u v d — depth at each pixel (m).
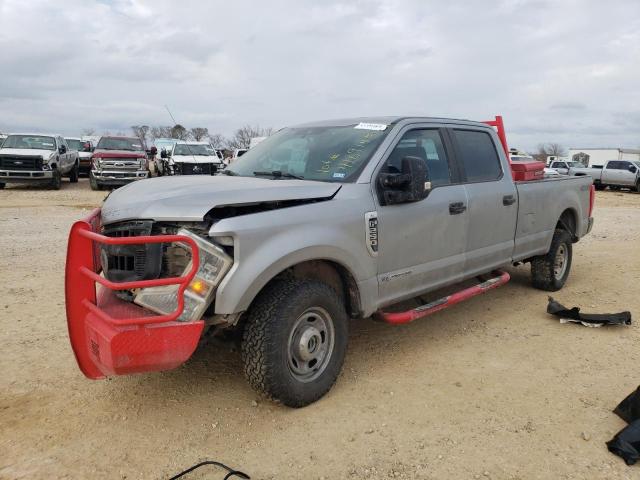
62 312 5.41
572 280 7.18
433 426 3.39
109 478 2.86
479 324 5.31
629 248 9.80
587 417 3.50
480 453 3.10
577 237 6.80
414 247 4.29
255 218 3.28
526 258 5.93
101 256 3.53
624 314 5.29
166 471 2.93
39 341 4.65
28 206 14.62
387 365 4.30
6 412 3.49
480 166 5.19
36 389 3.81
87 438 3.22
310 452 3.11
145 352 2.92
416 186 3.93
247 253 3.19
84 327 3.20
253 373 3.37
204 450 3.12
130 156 20.39
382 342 4.80
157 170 28.52
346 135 4.47
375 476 2.90
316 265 3.81
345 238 3.70
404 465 2.99
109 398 3.71
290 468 2.96
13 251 8.32
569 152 65.62
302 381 3.55
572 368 4.28
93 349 3.06
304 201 3.64
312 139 4.62
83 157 26.58
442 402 3.70
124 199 3.51
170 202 3.20
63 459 3.01
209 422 3.42
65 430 3.30
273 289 3.45
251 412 3.55
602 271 7.75
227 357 4.41
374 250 3.94
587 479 2.87
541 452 3.11
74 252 3.18
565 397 3.78
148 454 3.08
